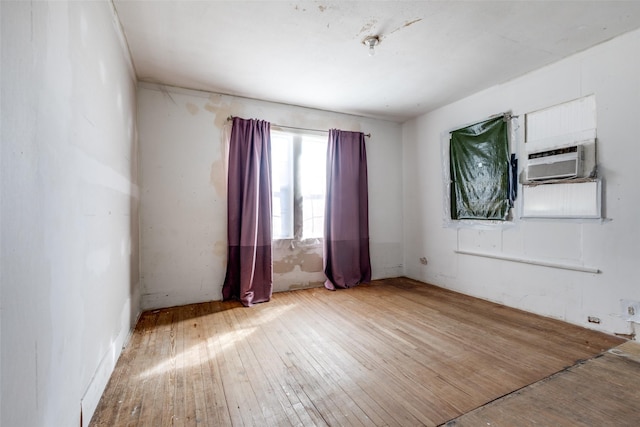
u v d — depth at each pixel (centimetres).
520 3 206
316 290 403
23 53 94
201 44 255
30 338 97
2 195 83
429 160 436
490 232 350
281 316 304
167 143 334
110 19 200
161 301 329
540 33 241
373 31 238
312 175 424
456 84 339
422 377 190
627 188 241
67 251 127
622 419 150
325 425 149
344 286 412
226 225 361
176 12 213
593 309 261
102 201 179
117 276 215
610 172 250
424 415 155
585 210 264
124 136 244
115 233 211
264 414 157
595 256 259
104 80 186
